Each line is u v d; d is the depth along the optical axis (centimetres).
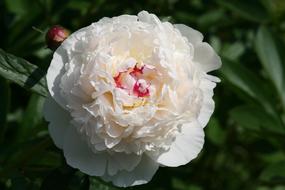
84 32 71
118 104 69
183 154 72
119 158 71
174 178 104
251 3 103
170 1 104
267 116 95
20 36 97
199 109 71
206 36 108
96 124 69
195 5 110
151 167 72
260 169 113
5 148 85
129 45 71
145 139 70
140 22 72
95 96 69
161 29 72
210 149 108
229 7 103
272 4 113
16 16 101
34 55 98
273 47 100
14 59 74
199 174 112
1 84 85
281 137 95
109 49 70
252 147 113
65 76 69
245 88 97
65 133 71
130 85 70
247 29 111
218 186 113
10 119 100
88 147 71
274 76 99
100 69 69
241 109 95
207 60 75
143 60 71
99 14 96
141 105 70
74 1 103
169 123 69
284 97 98
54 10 100
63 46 71
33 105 89
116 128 69
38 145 80
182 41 72
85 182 75
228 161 115
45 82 75
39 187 79
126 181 72
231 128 112
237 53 111
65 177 75
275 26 114
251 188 112
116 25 71
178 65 71
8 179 85
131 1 102
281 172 92
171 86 70
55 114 71
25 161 81
